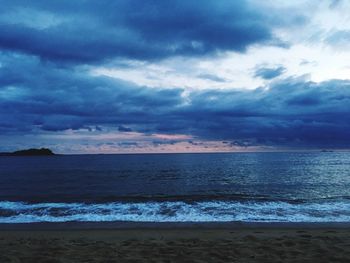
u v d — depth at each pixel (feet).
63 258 20.26
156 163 254.68
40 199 65.72
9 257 20.34
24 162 323.98
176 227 37.63
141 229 36.63
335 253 20.92
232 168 169.17
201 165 206.39
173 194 72.84
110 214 46.68
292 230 34.86
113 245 24.95
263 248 22.66
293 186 87.97
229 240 26.71
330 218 42.83
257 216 44.37
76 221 42.11
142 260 19.62
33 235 34.12
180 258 20.07
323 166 179.32
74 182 108.37
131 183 103.35
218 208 50.72
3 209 51.83
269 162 235.20
